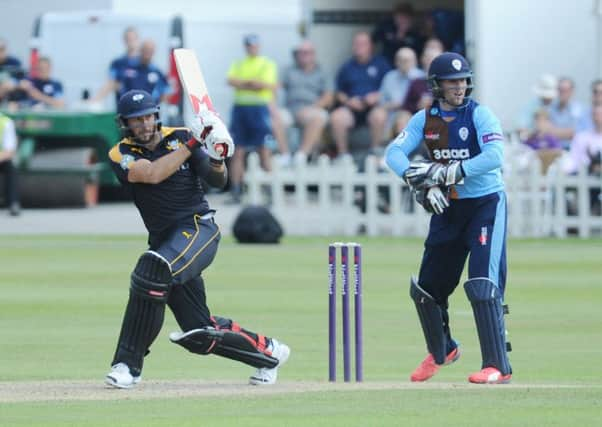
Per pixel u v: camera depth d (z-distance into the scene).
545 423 26.48
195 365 37.78
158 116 31.89
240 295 50.62
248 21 91.19
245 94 85.44
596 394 30.25
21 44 97.50
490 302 32.62
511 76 79.69
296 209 75.62
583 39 80.06
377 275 56.59
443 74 32.41
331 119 84.81
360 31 91.75
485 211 32.78
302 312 46.62
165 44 89.31
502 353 32.81
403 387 31.89
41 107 88.31
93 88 90.69
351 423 26.56
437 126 32.94
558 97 76.31
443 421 26.73
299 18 92.94
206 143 31.05
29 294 50.81
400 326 44.03
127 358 31.94
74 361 37.53
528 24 79.69
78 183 85.94
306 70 86.81
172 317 46.75
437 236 33.38
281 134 86.69
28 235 72.19
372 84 84.56
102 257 62.75
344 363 33.41
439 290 33.84
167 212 31.75
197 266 31.62
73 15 91.25
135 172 31.36
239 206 85.62
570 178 72.38
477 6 79.31
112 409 28.59
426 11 91.12
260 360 32.44
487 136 32.41
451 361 34.47
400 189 74.25
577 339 41.56
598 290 52.16
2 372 35.69
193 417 27.42
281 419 27.06
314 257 63.00
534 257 62.94
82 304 48.34
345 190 74.75
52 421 27.08
